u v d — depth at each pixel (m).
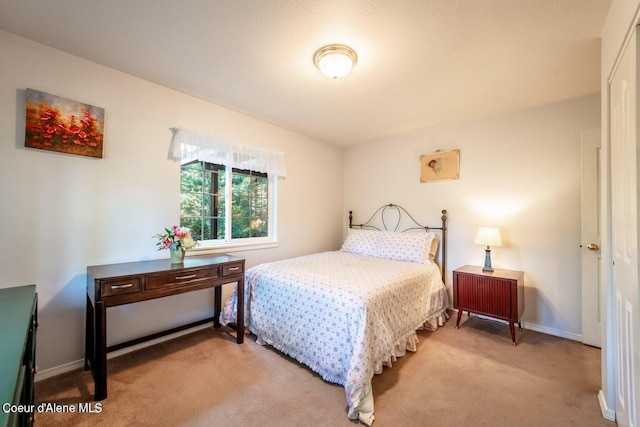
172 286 1.98
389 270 2.58
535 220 2.75
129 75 2.22
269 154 3.26
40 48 1.84
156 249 2.39
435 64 2.01
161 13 1.53
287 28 1.64
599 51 1.84
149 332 2.36
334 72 1.91
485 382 1.86
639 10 1.07
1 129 1.72
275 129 3.38
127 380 1.86
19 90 1.77
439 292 2.92
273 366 2.05
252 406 1.62
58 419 1.50
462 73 2.13
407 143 3.73
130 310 2.26
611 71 1.43
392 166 3.89
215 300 2.76
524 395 1.73
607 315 1.54
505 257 2.92
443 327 2.82
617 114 1.38
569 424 1.49
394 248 3.27
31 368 1.26
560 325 2.61
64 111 1.92
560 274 2.62
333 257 3.27
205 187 2.86
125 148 2.21
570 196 2.58
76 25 1.64
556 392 1.76
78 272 2.01
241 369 2.01
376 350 1.80
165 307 2.46
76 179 2.00
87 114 2.02
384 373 1.97
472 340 2.51
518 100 2.61
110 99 2.13
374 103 2.71
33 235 1.83
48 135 1.86
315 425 1.48
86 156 2.03
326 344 1.89
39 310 1.86
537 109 2.75
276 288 2.32
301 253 3.76
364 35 1.69
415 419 1.53
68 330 1.97
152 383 1.83
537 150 2.75
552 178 2.67
